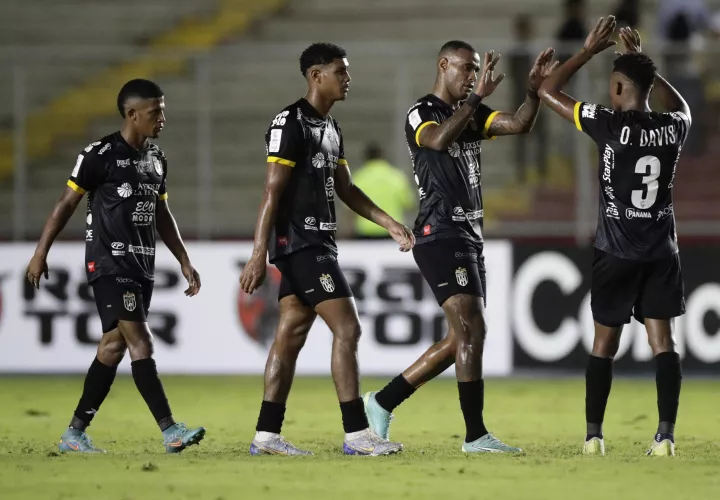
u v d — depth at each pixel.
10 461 24.22
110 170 26.47
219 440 30.22
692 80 53.97
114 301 26.47
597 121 25.53
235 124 57.78
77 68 64.25
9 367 49.97
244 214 57.06
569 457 25.22
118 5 74.62
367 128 60.03
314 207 25.72
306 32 73.19
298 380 48.72
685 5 58.69
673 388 25.86
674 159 25.64
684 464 23.75
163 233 28.16
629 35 27.17
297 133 25.44
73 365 49.72
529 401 40.97
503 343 48.91
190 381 49.00
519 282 48.91
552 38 71.12
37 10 74.19
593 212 51.38
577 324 48.78
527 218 54.62
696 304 48.38
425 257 26.66
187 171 57.31
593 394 26.42
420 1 73.19
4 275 49.97
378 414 27.67
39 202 58.56
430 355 27.31
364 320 48.81
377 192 51.12
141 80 26.73
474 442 26.34
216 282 49.72
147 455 25.73
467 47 26.95
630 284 25.95
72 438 27.12
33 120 61.91
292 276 25.72
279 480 21.52
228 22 74.00
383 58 61.50
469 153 26.91
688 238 50.56
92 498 19.59
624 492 20.14
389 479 21.62
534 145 54.66
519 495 19.80
